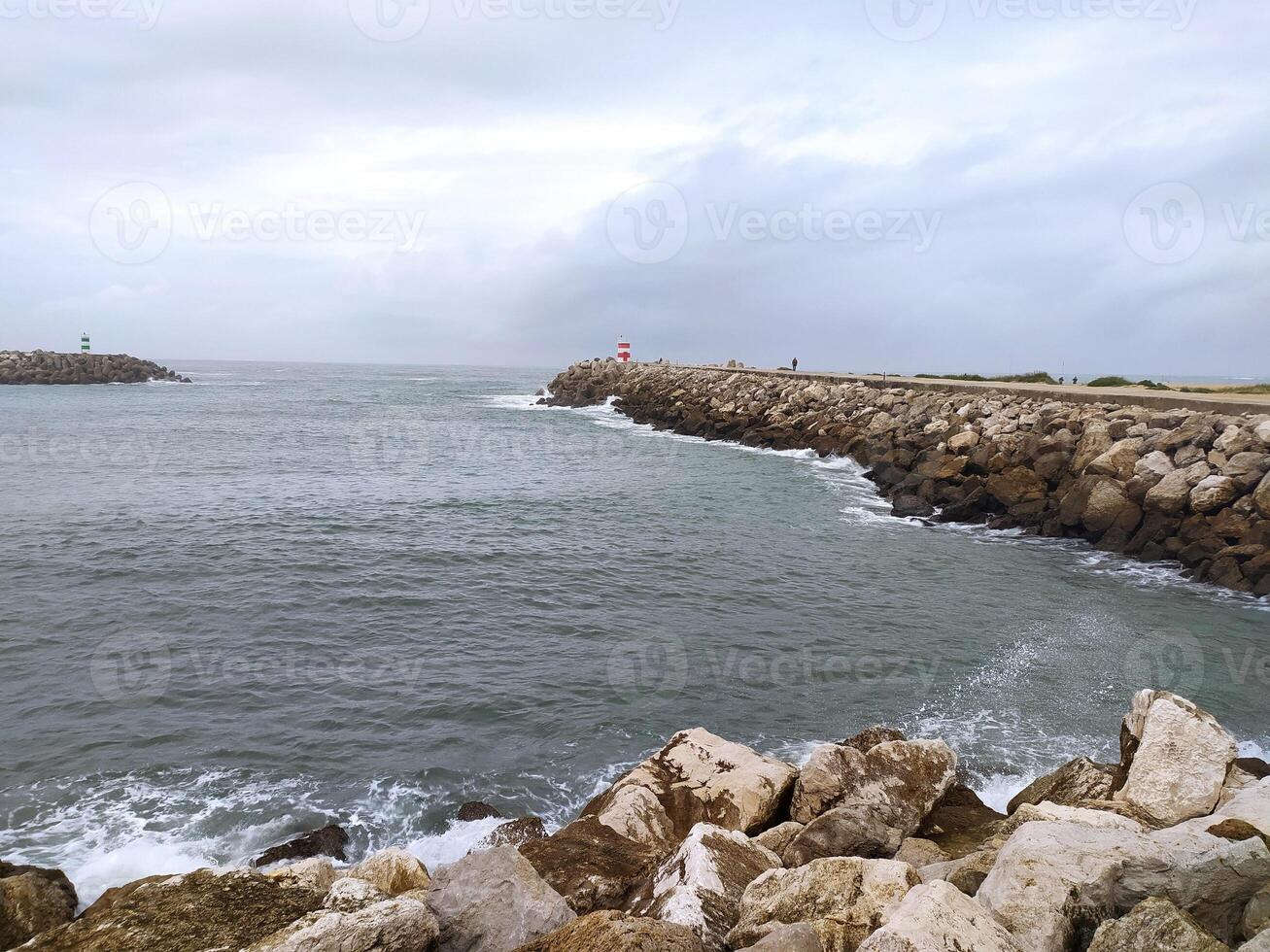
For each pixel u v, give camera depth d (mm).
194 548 18688
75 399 69250
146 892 5598
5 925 6031
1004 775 9461
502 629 14102
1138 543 20000
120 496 24672
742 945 4891
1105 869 4691
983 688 11977
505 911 5441
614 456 37906
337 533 20656
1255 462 18609
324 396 82688
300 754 9758
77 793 8781
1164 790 6754
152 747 9789
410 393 92375
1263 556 17141
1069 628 14766
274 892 5703
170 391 85188
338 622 14219
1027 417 27141
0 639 12922
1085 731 10625
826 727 10719
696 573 17812
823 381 47906
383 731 10352
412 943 5051
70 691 11219
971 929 4238
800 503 26391
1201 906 4539
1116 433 22938
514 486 28828
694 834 6262
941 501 25172
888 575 18031
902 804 7680
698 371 62688
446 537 20594
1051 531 22125
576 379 76812
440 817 8609
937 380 48500
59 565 16969
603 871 6426
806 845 6809
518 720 10727
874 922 4746
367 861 6387
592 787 9234
